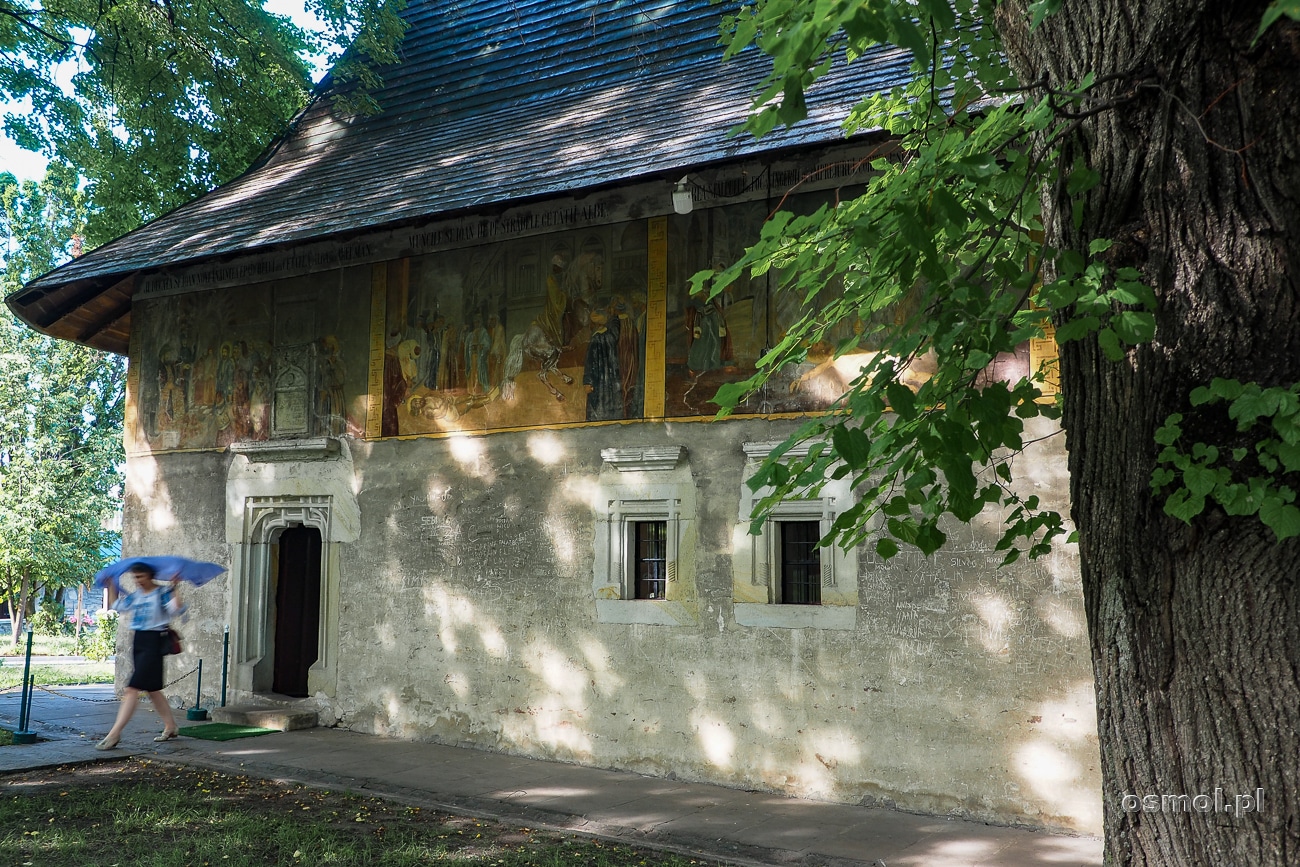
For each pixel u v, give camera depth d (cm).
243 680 1249
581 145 1098
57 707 1327
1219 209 300
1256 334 294
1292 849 277
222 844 701
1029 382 435
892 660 862
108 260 1320
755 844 733
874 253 414
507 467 1091
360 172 1310
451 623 1104
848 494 895
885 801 850
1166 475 303
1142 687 310
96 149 1606
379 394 1186
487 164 1151
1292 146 290
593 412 1041
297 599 1282
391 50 1465
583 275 1066
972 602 834
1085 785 773
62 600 3166
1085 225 335
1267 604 288
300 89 1593
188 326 1351
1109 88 323
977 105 746
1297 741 280
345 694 1166
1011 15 370
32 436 2581
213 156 1677
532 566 1059
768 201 972
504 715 1055
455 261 1152
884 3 255
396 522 1155
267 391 1272
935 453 357
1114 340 303
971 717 823
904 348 362
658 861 691
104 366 2775
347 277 1227
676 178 932
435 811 824
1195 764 296
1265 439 288
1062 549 804
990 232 407
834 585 894
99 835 726
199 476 1320
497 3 1492
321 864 662
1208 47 301
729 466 958
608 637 1005
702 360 986
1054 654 798
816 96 979
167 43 1528
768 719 911
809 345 458
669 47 1254
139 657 1061
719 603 948
